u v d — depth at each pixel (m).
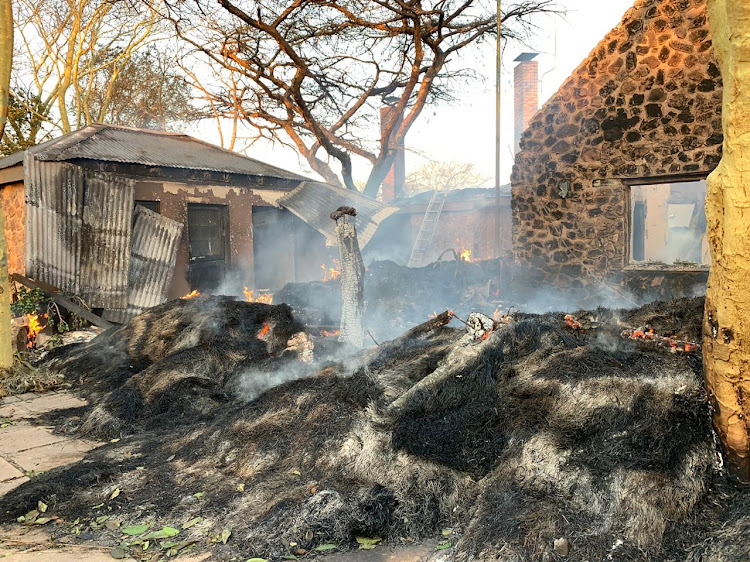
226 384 5.92
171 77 24.22
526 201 9.66
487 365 3.90
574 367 3.57
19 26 20.25
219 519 3.34
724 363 2.78
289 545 3.01
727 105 2.63
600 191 8.69
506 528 2.77
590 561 2.58
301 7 16.66
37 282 8.47
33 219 8.54
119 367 6.81
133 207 9.91
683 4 7.56
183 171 11.11
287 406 4.50
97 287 9.20
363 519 3.12
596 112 8.59
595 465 2.97
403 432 3.59
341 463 3.63
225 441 4.33
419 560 2.88
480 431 3.54
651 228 10.03
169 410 5.46
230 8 14.12
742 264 2.63
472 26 18.83
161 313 7.66
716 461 2.93
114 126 12.52
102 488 3.84
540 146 9.37
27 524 3.43
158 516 3.46
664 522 2.69
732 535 2.51
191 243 11.41
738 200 2.61
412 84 19.05
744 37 2.48
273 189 13.52
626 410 3.12
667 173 7.96
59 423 5.55
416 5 16.23
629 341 3.80
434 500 3.30
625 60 8.19
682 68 7.68
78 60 20.36
